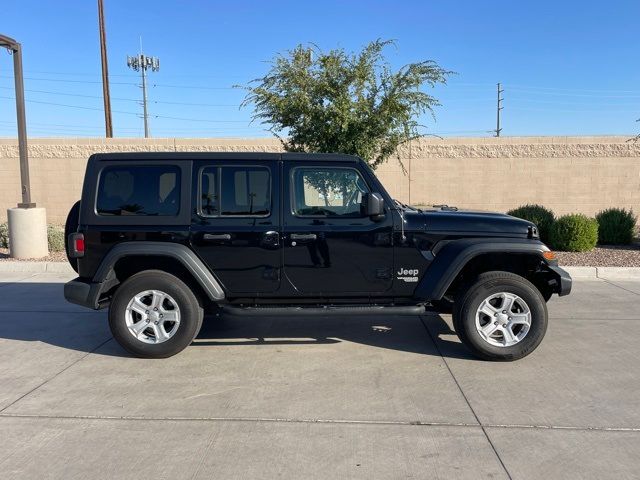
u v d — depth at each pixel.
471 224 5.46
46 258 11.29
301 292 5.43
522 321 5.27
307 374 5.00
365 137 11.19
